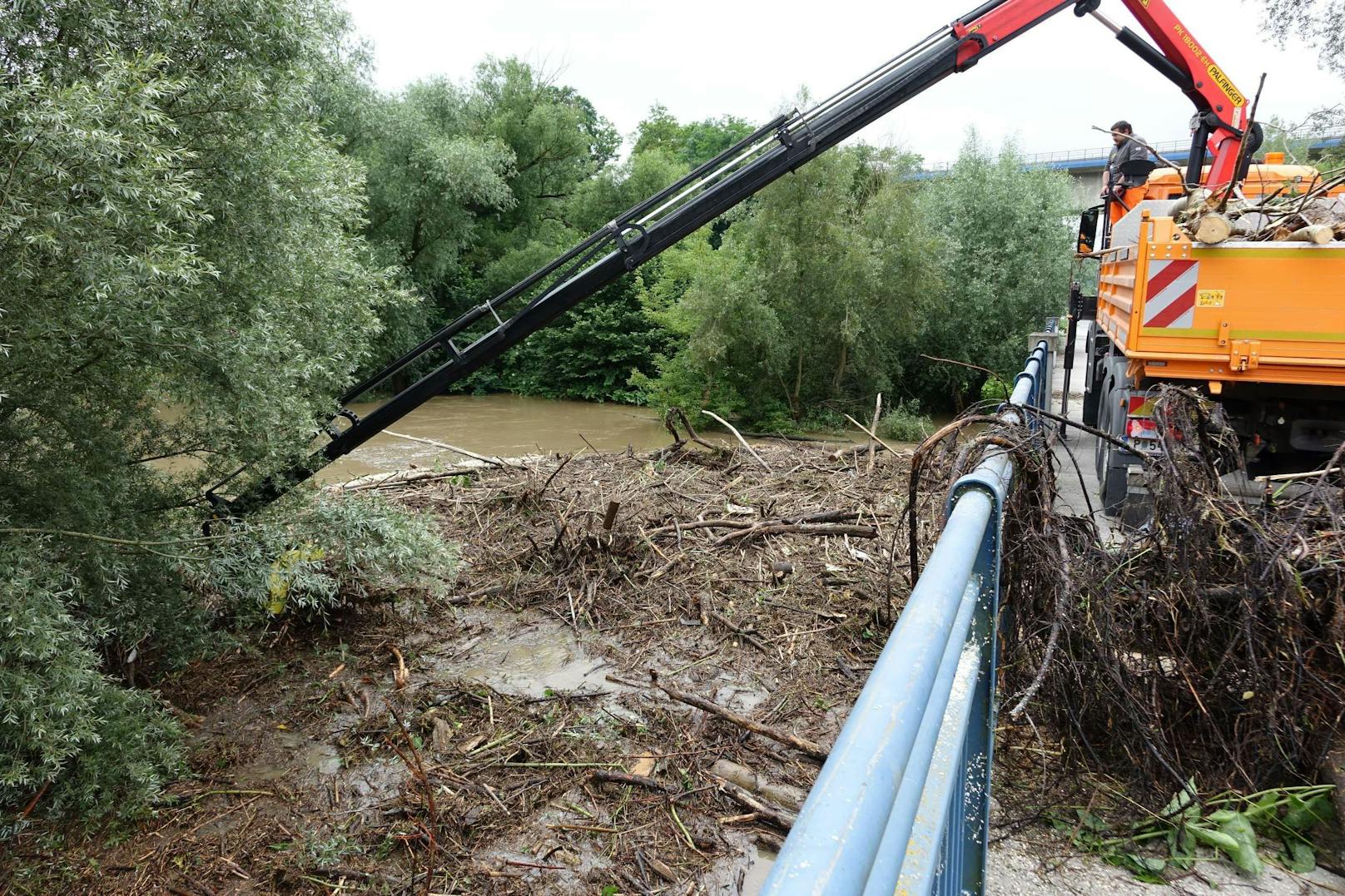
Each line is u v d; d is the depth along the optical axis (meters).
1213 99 7.76
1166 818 2.71
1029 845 2.76
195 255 3.52
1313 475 2.98
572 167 29.73
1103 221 9.07
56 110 2.98
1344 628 2.64
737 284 17.59
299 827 3.47
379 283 5.62
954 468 2.71
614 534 6.16
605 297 23.73
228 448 4.47
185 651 4.54
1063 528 3.03
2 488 3.84
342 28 5.03
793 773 3.65
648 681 4.51
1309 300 4.95
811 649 4.71
